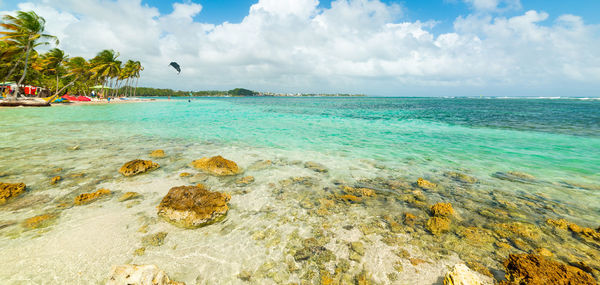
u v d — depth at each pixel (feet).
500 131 54.80
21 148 31.68
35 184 20.11
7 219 14.80
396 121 74.79
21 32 92.79
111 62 156.35
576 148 38.06
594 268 11.91
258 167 26.89
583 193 21.09
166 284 10.06
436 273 11.62
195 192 16.78
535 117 88.58
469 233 14.90
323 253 12.96
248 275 11.38
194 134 45.98
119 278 9.59
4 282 10.19
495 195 20.63
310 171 26.03
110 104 143.54
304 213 17.06
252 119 75.31
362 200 19.27
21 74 145.48
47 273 10.78
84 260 11.65
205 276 11.21
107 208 16.56
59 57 138.10
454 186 22.56
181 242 13.43
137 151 31.86
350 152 34.65
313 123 67.51
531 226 15.67
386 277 11.40
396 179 24.17
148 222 15.08
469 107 163.02
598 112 111.24
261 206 17.89
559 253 13.11
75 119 63.93
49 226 14.24
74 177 21.94
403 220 16.38
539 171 26.96
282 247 13.38
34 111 82.33
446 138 46.03
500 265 12.10
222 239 13.89
